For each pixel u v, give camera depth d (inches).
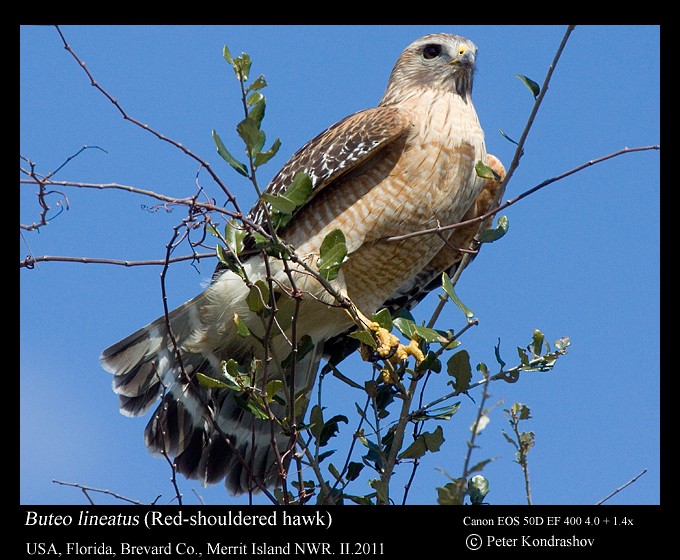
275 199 338.6
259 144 332.8
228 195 351.3
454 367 385.7
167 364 490.0
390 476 381.7
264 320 374.6
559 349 386.9
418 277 535.5
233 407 498.9
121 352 488.4
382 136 466.0
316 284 463.8
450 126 476.4
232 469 493.4
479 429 292.5
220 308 474.6
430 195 472.4
